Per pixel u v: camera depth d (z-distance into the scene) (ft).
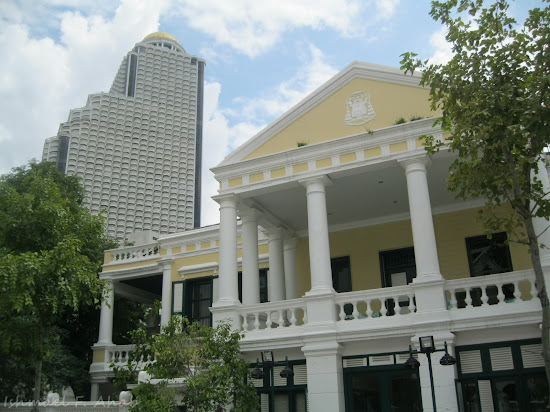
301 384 50.34
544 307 31.17
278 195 59.77
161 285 89.76
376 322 48.29
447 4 36.86
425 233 48.34
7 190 53.98
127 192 331.57
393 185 58.34
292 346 50.34
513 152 34.63
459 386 43.75
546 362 30.50
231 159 58.80
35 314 47.78
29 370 63.36
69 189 93.35
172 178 351.87
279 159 55.98
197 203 357.41
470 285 46.68
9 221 49.37
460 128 35.76
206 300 75.72
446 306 46.62
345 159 53.31
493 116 34.81
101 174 325.83
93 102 342.03
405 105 53.11
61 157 317.22
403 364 46.93
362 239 66.95
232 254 55.88
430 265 47.44
